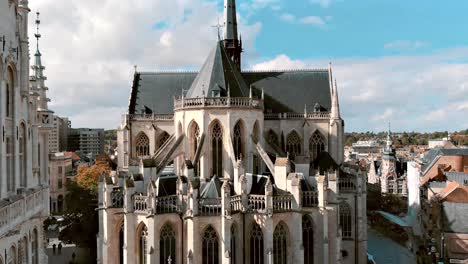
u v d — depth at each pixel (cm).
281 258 6769
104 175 7144
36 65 6706
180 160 8194
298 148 10950
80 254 10650
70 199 10862
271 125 10875
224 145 7762
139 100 11344
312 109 10931
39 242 4606
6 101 4056
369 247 11612
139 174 7094
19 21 4353
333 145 10738
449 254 10106
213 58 8294
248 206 6638
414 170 15012
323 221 7012
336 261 7350
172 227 6512
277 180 7169
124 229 6706
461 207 10388
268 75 11394
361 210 9256
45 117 6153
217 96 7831
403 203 18100
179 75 11612
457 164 15212
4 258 3528
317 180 7112
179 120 8319
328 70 11381
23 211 3809
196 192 6406
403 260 10319
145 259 6550
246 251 6638
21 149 4456
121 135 11031
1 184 3778
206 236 6462
